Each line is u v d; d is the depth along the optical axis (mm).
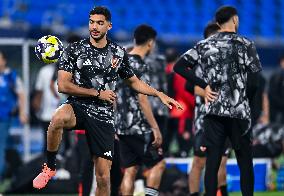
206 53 26516
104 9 22578
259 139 43125
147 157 29297
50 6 74438
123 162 29859
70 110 22641
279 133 43438
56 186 37656
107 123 23094
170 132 42500
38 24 72562
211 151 26484
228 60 26281
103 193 23469
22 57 47969
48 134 22609
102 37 22766
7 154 43125
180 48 72000
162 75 29719
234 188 38094
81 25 73250
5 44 47469
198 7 79562
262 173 39562
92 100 22891
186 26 77875
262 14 80500
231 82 26234
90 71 22672
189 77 26719
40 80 42688
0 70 42344
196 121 30016
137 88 23859
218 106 26203
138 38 28891
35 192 38188
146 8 78250
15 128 49062
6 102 42281
